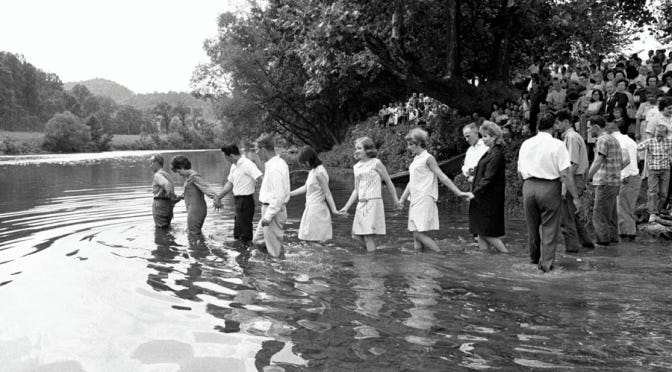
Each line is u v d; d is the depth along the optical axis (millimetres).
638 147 9727
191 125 145500
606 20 17578
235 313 4805
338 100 33031
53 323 4559
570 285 5719
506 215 11508
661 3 20078
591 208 9938
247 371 3592
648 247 7840
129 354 3898
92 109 156250
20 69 129250
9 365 3725
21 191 17016
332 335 4242
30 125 119688
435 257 7227
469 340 4125
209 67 38125
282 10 16969
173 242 8266
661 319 4594
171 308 4945
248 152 9156
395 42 15523
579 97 12734
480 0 18984
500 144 7477
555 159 6148
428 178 7645
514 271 6383
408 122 24625
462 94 17234
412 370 3582
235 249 7746
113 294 5395
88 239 8477
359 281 5941
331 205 7996
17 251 7512
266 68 34969
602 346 3992
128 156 59875
